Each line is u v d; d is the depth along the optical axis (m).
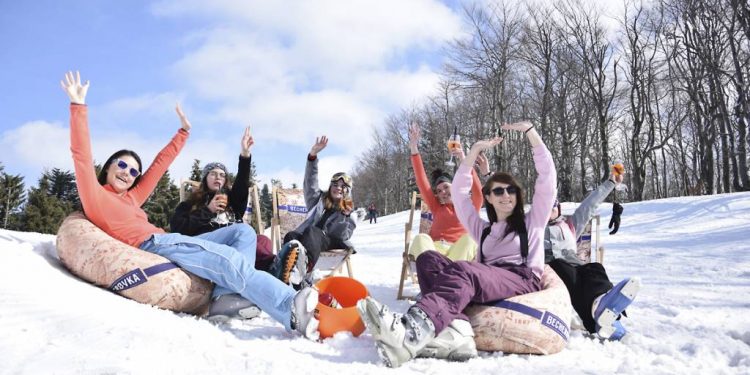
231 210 4.30
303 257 3.53
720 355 2.61
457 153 4.88
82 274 2.89
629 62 25.88
